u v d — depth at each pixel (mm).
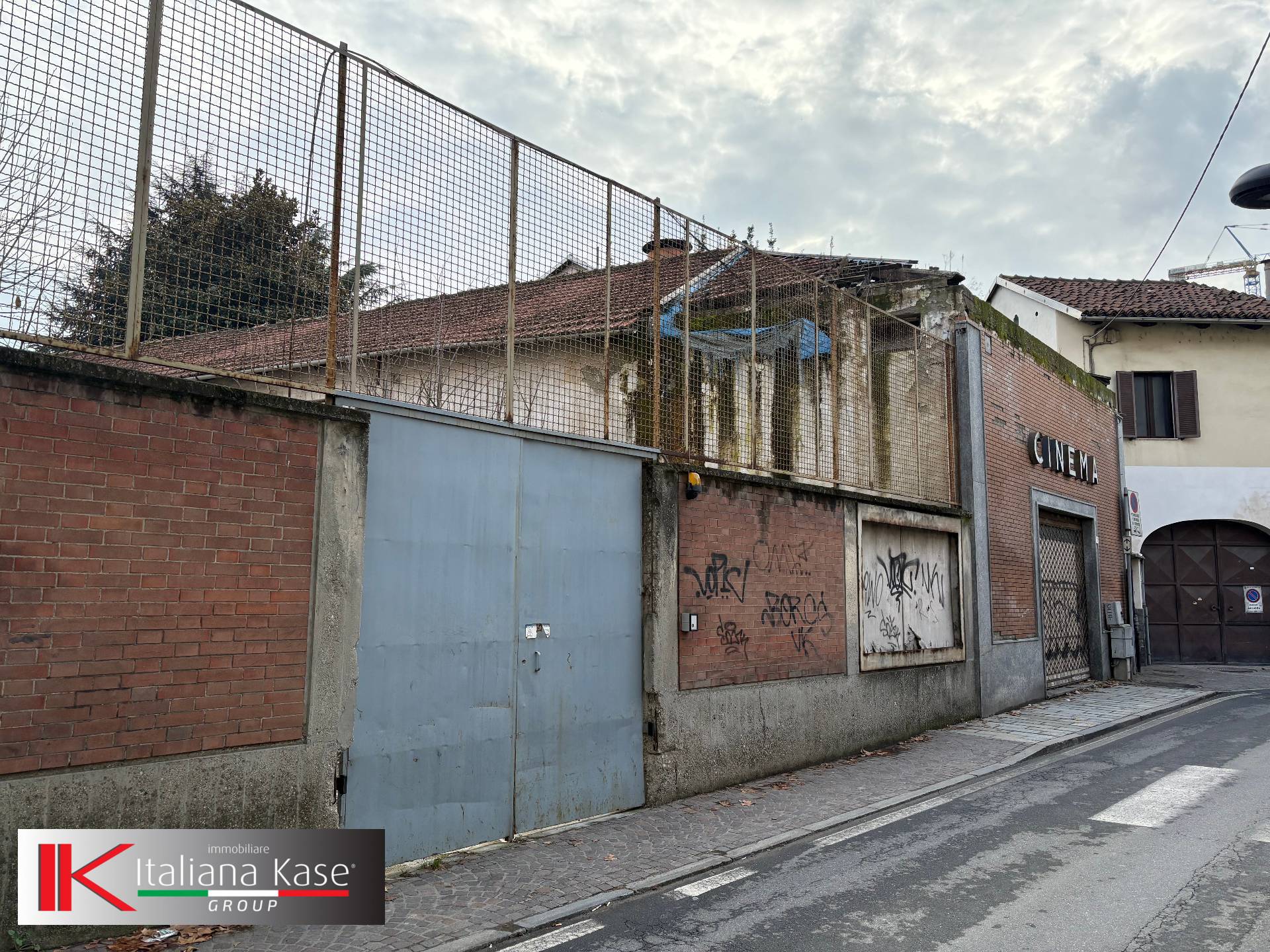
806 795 7797
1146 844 6238
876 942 4559
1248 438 19281
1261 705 13492
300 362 5523
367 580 5656
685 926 4832
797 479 9742
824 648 9531
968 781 8453
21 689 4188
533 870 5688
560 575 6977
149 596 4621
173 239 5047
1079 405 16812
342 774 5375
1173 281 22562
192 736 4734
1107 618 16891
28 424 4277
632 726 7430
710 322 8883
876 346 11492
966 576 12336
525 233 7094
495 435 6594
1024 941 4535
